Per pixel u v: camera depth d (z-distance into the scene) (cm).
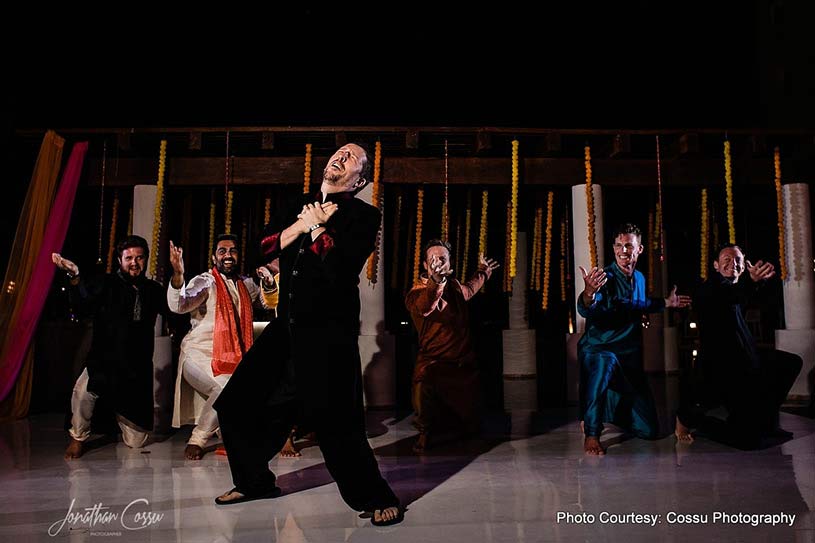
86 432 422
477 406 456
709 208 799
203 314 433
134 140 634
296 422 302
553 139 634
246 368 290
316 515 277
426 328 456
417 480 343
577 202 666
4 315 579
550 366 786
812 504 289
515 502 297
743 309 450
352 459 266
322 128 621
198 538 247
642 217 909
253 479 295
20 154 651
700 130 639
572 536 247
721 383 430
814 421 522
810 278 652
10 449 444
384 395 629
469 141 665
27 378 592
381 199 642
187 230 751
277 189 719
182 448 447
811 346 636
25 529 261
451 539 244
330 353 269
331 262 269
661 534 249
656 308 445
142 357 439
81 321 659
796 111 895
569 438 467
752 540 241
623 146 633
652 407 447
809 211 657
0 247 626
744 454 403
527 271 873
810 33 873
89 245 807
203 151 653
